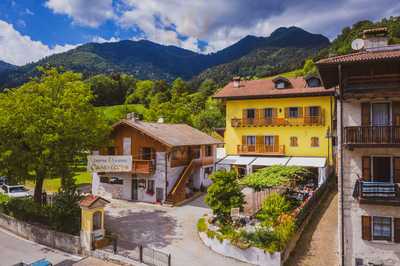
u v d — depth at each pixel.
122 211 35.25
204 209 36.06
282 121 45.91
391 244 19.17
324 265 20.81
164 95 109.31
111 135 40.81
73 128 29.69
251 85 52.09
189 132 45.66
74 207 27.67
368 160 19.86
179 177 40.59
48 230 27.00
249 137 48.81
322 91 43.12
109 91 131.88
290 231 22.42
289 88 47.16
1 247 26.48
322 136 44.31
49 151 27.50
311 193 33.66
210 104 94.19
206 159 45.69
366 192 19.03
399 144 18.31
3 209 33.12
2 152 28.28
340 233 20.31
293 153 45.88
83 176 58.97
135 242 26.06
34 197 32.25
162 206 37.34
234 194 27.27
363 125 19.92
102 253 23.48
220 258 22.77
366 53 20.83
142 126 39.28
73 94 30.75
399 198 18.56
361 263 19.81
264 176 29.86
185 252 23.91
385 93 19.25
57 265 22.86
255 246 21.62
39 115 28.53
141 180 39.75
